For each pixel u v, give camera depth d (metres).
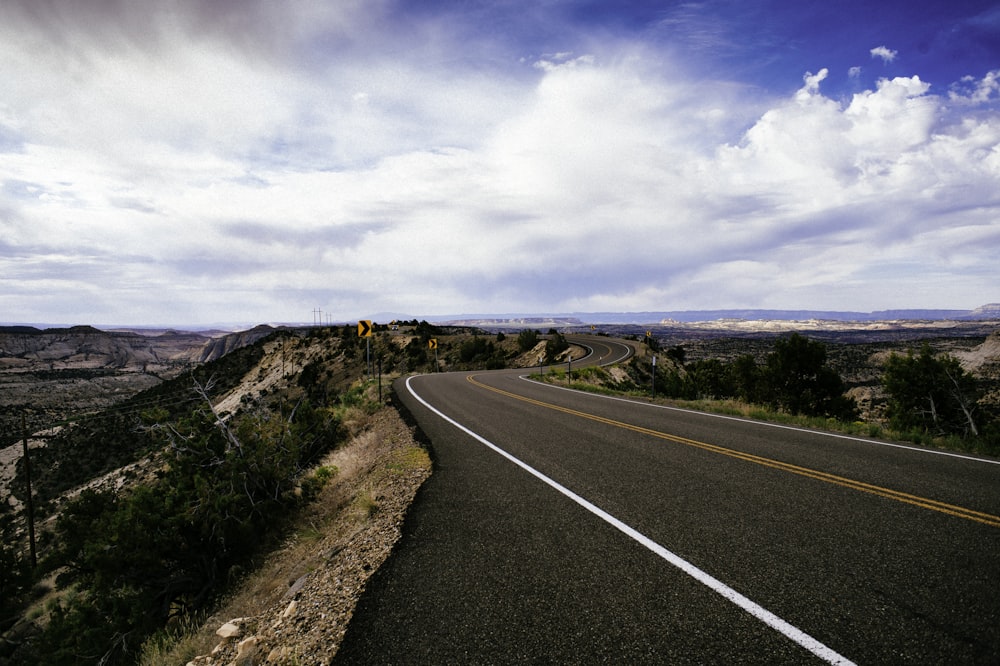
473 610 3.31
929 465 6.67
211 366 90.50
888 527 4.39
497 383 23.31
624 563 3.86
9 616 17.11
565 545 4.28
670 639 2.84
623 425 10.53
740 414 12.35
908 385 16.70
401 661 2.83
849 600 3.16
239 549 8.72
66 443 65.31
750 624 2.94
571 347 58.66
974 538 4.10
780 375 23.66
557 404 14.70
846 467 6.58
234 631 4.31
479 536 4.63
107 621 8.04
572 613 3.18
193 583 8.58
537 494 5.84
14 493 54.47
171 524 8.39
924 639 2.71
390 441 10.50
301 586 4.75
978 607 3.02
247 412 12.59
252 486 9.63
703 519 4.74
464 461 7.80
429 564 4.08
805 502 5.14
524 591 3.51
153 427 10.38
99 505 10.32
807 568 3.63
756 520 4.66
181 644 5.29
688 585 3.45
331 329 85.94
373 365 56.62
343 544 5.40
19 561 18.23
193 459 10.16
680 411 12.84
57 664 7.77
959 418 15.59
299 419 13.20
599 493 5.75
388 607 3.44
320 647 3.14
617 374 34.56
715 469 6.61
